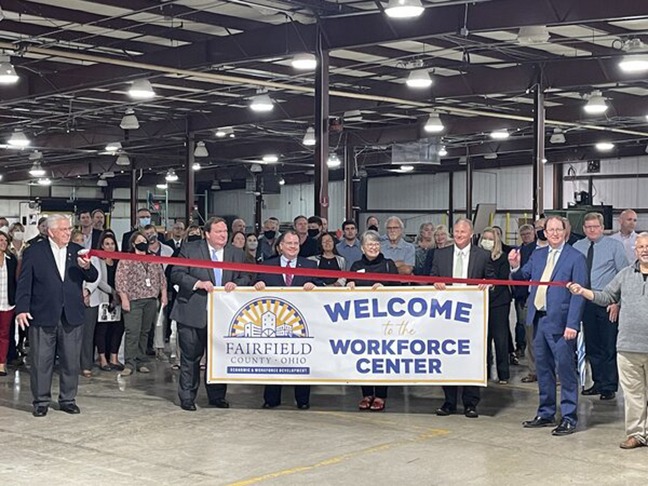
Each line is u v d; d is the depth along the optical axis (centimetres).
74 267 823
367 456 667
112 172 3338
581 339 925
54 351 823
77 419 798
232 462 650
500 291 971
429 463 647
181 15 1244
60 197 4125
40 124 2372
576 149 3028
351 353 809
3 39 1381
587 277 741
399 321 801
